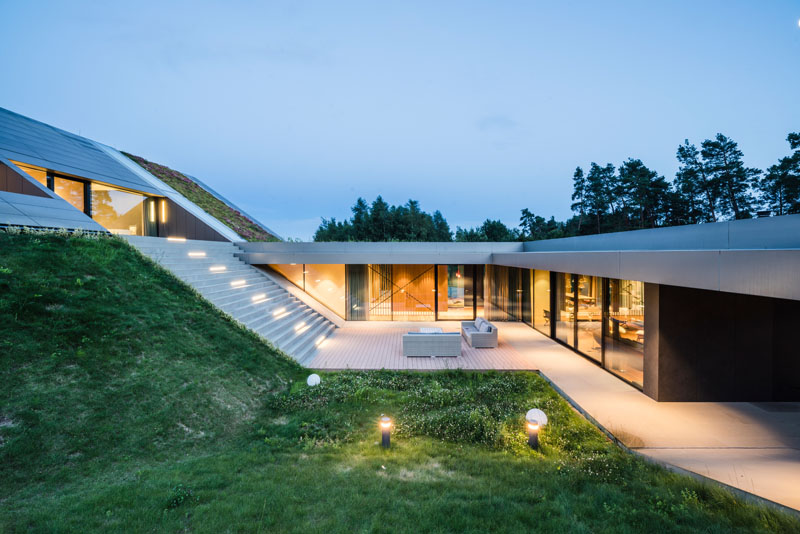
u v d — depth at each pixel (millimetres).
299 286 16469
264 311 11281
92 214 14867
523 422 6492
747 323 7301
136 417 5430
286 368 8570
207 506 3650
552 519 3498
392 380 8609
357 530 3324
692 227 9125
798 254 3797
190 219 17609
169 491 3914
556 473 4688
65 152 14703
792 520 3252
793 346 7320
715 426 6246
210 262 12609
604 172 48094
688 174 40250
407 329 14695
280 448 5383
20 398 4938
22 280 6922
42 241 8469
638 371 8117
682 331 7285
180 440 5367
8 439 4406
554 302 13016
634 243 11484
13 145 12344
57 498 3779
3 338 5633
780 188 31594
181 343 7500
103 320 6934
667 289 7270
